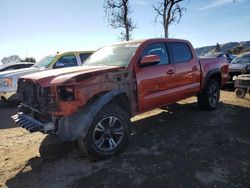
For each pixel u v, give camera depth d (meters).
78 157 4.41
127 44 5.35
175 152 4.43
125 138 4.43
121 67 4.53
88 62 5.62
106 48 5.81
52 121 4.00
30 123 4.11
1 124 6.92
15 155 4.69
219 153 4.32
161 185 3.44
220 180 3.50
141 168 3.91
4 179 3.83
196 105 7.73
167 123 6.09
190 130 5.51
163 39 5.57
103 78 4.20
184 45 6.10
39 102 4.14
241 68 10.63
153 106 5.19
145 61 4.74
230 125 5.71
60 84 3.78
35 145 5.12
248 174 3.62
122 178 3.65
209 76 6.62
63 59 9.10
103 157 4.18
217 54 15.50
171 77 5.46
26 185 3.64
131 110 4.71
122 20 19.77
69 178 3.74
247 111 6.82
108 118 4.21
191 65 6.09
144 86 4.88
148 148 4.64
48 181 3.70
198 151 4.43
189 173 3.71
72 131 3.89
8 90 8.70
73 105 3.83
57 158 4.43
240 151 4.38
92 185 3.53
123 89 4.48
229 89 10.80
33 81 4.18
